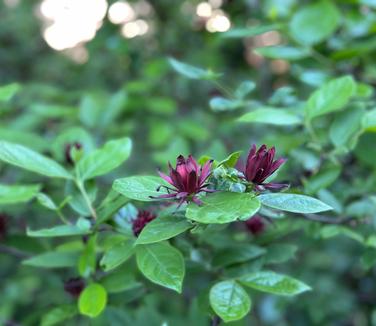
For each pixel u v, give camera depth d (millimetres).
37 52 2385
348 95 717
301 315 1255
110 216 593
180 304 938
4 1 2457
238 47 1709
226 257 660
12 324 890
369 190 828
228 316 541
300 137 816
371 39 992
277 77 1454
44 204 644
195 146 1272
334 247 1323
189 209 467
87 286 643
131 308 879
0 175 1062
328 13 952
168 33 1621
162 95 1439
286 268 1145
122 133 1166
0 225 788
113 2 1396
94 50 1527
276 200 500
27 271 1232
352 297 1271
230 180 501
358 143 816
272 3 1152
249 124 1234
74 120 1182
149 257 544
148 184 521
